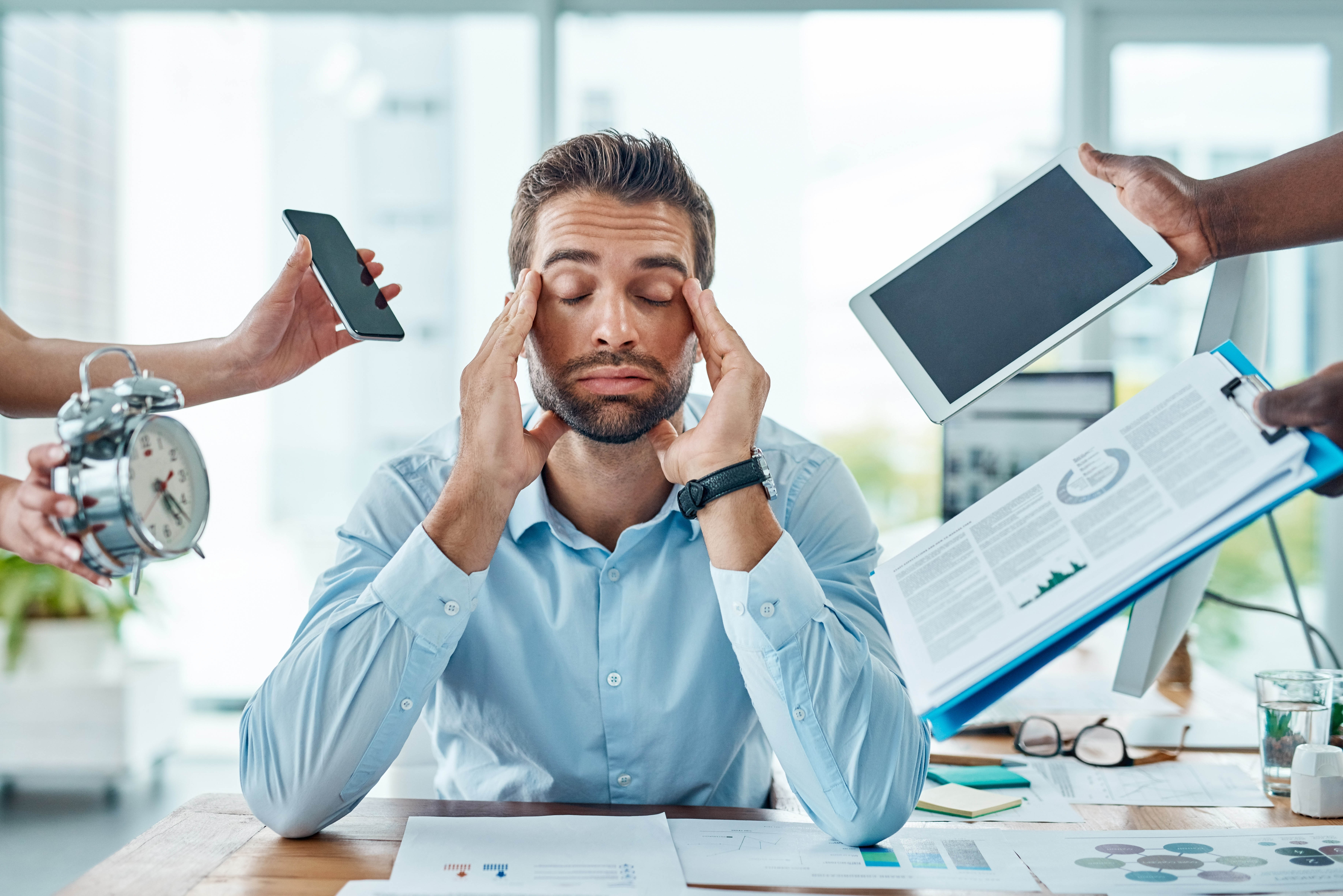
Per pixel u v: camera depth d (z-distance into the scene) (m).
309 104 3.30
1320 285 2.97
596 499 1.14
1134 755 1.22
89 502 0.71
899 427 3.07
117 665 3.12
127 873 0.82
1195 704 1.50
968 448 1.89
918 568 0.83
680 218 1.06
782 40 3.06
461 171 3.26
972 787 1.11
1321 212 0.93
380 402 3.33
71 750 2.96
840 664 0.94
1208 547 0.71
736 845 0.89
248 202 3.31
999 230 0.99
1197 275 2.85
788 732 0.94
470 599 0.98
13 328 1.05
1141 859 0.86
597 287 1.03
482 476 0.98
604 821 0.94
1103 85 2.99
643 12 3.04
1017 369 0.93
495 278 3.26
